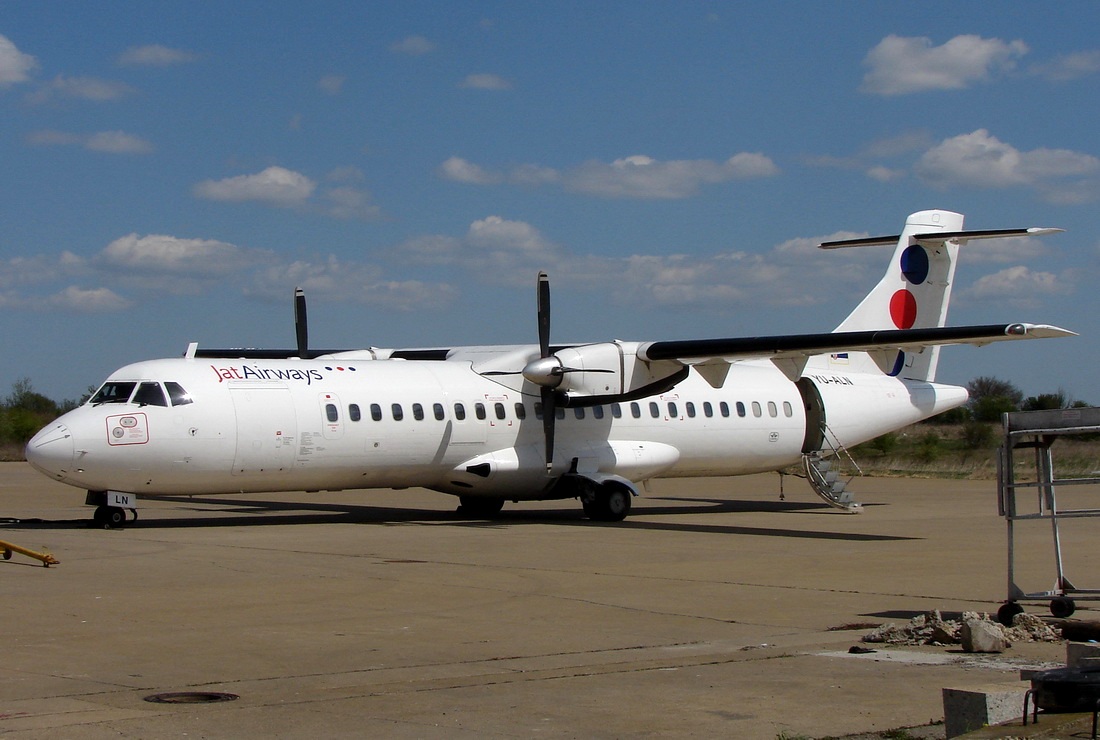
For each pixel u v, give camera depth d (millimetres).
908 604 12438
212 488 20891
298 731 7188
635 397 23344
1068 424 10711
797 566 15742
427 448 22609
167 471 20188
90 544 17641
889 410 28203
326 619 11289
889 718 7527
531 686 8453
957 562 16266
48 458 19297
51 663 9172
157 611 11633
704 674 8867
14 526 20781
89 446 19469
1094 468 46625
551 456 23109
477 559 16250
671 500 31531
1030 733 6332
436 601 12461
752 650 9867
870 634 10352
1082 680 6625
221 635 10406
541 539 19266
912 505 29141
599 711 7723
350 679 8711
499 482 23438
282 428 21031
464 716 7582
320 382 21859
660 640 10344
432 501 29844
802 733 7176
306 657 9508
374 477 22406
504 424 23469
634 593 13141
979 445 67438
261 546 17641
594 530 21234
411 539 19047
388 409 22219
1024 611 11922
